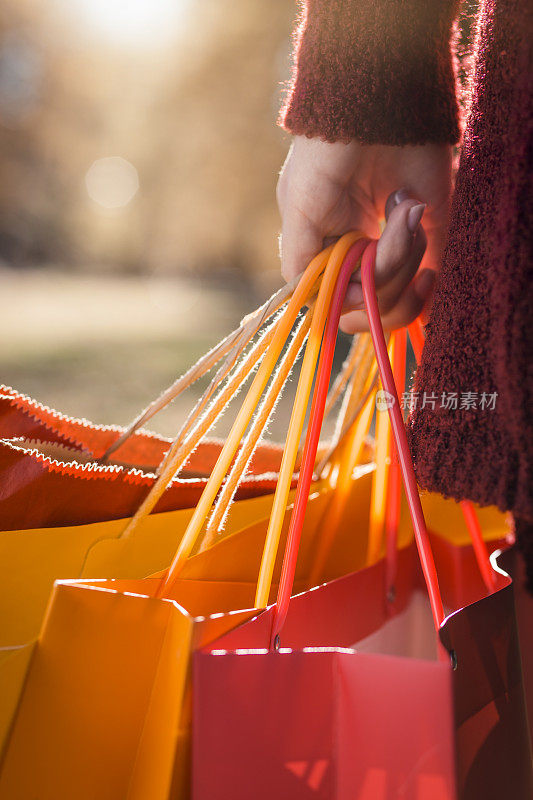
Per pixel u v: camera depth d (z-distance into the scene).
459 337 0.57
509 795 0.60
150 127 11.97
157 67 11.43
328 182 0.68
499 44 0.55
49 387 3.55
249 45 9.79
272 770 0.54
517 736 0.61
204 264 13.94
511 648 0.62
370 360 0.82
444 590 0.93
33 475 0.70
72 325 6.67
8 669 0.58
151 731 0.55
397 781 0.53
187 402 3.20
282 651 0.54
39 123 14.99
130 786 0.56
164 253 14.78
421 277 0.74
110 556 0.71
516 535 0.74
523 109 0.50
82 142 14.85
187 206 12.63
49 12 13.85
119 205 14.92
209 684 0.52
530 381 0.50
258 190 10.91
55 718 0.58
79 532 0.71
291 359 0.68
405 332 0.80
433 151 0.72
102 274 16.16
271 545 0.62
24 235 16.77
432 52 0.68
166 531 0.73
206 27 9.94
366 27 0.64
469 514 0.78
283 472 0.62
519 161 0.50
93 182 15.30
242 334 0.69
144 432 0.85
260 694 0.53
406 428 0.66
